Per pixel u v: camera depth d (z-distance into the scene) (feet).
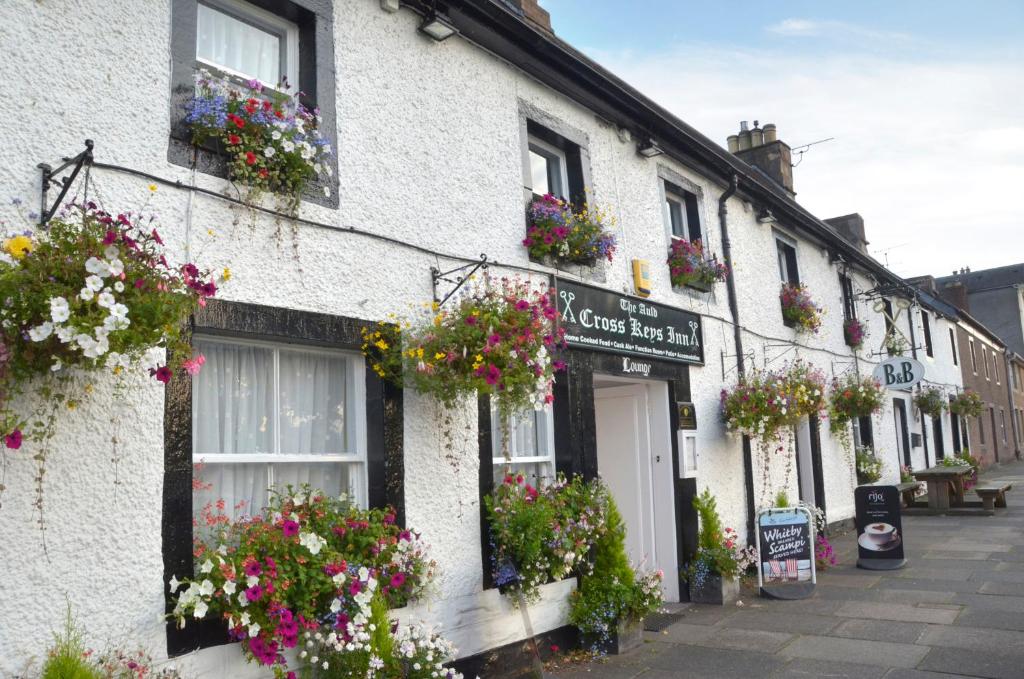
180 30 14.58
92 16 13.29
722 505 29.73
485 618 18.80
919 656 19.38
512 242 21.56
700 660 20.12
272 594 13.30
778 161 49.21
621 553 22.18
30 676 11.35
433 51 20.01
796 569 27.68
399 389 17.57
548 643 20.57
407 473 17.49
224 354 15.43
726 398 30.32
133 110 13.62
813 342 41.55
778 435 33.27
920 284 76.59
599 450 28.89
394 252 17.94
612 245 24.34
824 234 43.52
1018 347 139.44
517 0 25.38
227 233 14.66
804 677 18.37
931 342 73.10
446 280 18.94
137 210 13.39
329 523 15.34
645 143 27.73
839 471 42.68
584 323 23.32
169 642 12.89
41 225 12.08
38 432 11.29
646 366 26.37
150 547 12.90
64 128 12.67
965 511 47.98
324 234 16.39
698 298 30.17
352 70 17.72
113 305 10.66
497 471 20.81
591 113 25.85
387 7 18.66
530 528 18.94
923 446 64.95
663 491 27.50
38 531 11.66
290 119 15.62
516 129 22.47
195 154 14.46
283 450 16.12
